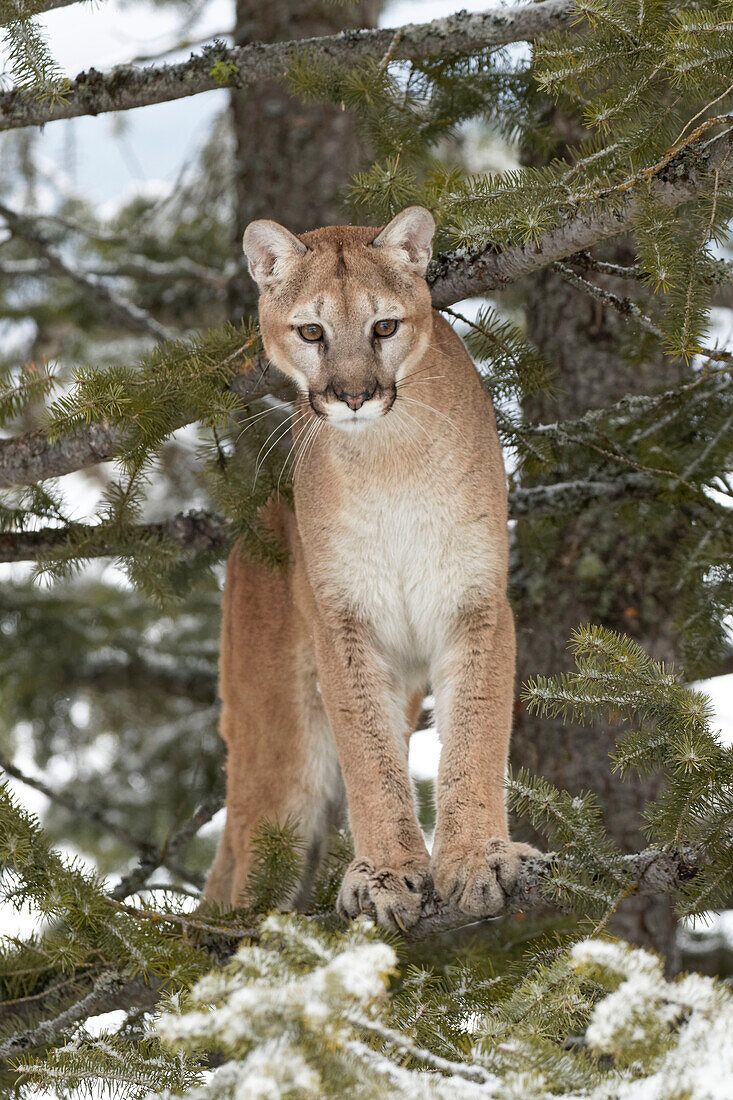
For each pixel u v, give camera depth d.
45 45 6.64
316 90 7.61
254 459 7.66
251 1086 3.27
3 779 5.88
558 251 6.52
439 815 6.61
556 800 5.64
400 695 7.34
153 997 6.05
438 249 7.38
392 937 6.06
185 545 9.02
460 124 9.05
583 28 7.38
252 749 8.30
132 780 14.00
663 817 5.27
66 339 16.56
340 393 6.68
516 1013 4.64
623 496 8.73
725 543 8.24
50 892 5.54
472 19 7.59
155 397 6.57
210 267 14.78
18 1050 5.85
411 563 7.09
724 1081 3.45
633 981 3.68
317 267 6.89
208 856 13.23
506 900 6.04
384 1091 3.47
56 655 13.36
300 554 7.83
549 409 9.91
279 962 3.92
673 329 6.00
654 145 6.04
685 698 5.38
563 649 9.56
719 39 5.76
